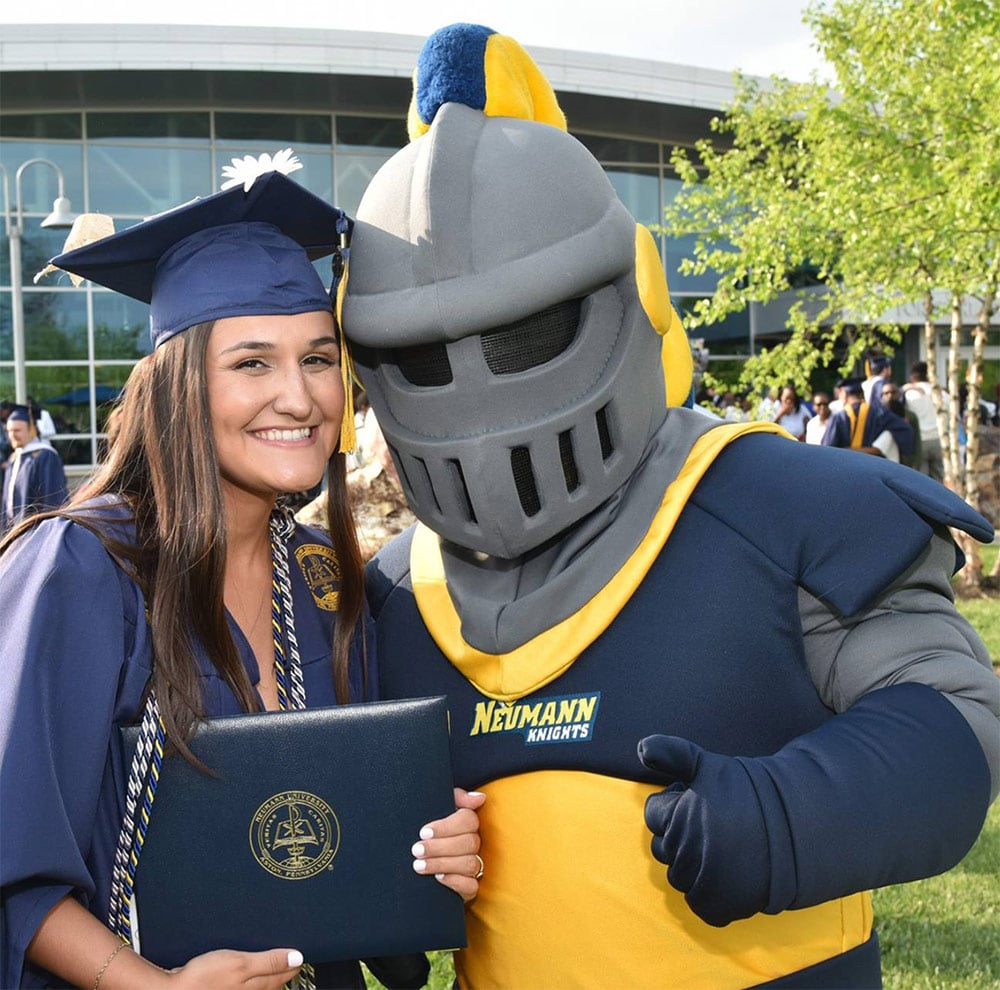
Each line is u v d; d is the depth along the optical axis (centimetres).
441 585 181
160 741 160
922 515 158
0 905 149
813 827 136
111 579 166
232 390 174
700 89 1833
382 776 162
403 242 162
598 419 165
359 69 1722
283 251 180
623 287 166
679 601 161
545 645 164
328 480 192
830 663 161
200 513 170
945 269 771
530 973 166
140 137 1756
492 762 168
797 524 160
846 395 1016
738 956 159
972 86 670
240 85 1738
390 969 191
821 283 1426
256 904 158
